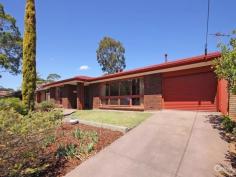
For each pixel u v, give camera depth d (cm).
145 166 649
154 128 999
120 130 991
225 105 1173
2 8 3127
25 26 1489
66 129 1054
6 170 515
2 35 3166
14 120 604
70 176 623
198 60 1262
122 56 5047
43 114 767
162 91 1548
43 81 4741
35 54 1495
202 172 600
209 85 1327
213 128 956
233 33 938
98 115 1488
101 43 4997
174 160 674
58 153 754
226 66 895
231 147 754
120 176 604
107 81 2038
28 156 587
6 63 3112
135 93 1770
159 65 1464
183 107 1435
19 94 3353
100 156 738
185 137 860
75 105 2536
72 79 2198
